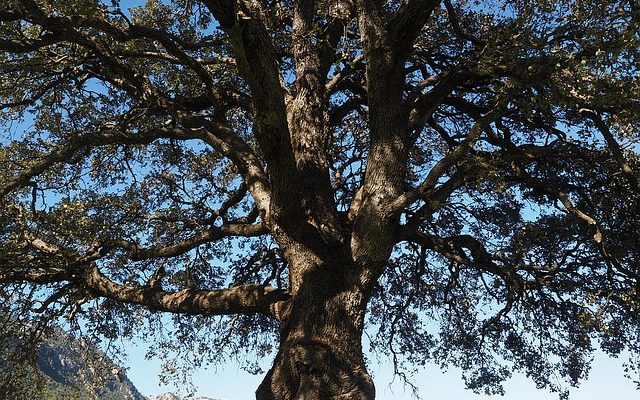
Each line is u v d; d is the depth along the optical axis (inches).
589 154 502.9
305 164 414.3
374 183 382.6
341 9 418.0
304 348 356.2
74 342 592.4
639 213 476.7
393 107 391.2
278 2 478.9
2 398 539.2
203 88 539.8
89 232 488.7
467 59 448.5
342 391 346.0
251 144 584.4
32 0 377.1
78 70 519.2
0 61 499.2
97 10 373.1
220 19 276.1
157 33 430.3
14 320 529.0
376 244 372.2
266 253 583.2
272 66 307.6
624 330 563.8
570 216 497.7
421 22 378.6
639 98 348.2
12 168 501.0
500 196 481.1
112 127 515.2
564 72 366.0
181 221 540.7
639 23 305.1
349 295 372.8
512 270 476.4
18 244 471.5
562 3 378.9
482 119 384.5
